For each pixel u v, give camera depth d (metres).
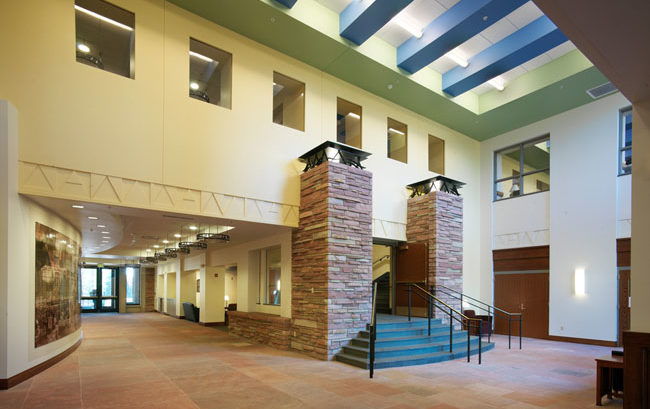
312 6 8.73
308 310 8.62
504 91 11.77
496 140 13.89
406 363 7.32
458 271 11.20
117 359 7.88
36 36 6.42
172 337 11.39
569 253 11.31
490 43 9.90
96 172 6.72
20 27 6.30
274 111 10.98
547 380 6.38
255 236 10.77
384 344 7.91
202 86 10.34
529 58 9.62
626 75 4.32
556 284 11.48
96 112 6.84
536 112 12.09
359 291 8.59
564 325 11.16
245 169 8.51
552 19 3.55
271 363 7.51
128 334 12.12
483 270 13.52
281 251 9.94
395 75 10.28
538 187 12.61
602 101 11.14
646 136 4.79
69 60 6.68
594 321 10.55
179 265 18.44
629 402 4.44
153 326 14.66
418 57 9.76
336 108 10.30
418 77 10.70
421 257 10.89
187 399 5.20
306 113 9.71
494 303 13.14
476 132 13.65
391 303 11.94
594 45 3.82
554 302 11.47
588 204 11.09
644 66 4.13
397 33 9.71
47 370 6.85
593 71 9.97
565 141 11.86
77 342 9.37
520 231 12.70
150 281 23.69
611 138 10.84
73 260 9.23
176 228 11.92
